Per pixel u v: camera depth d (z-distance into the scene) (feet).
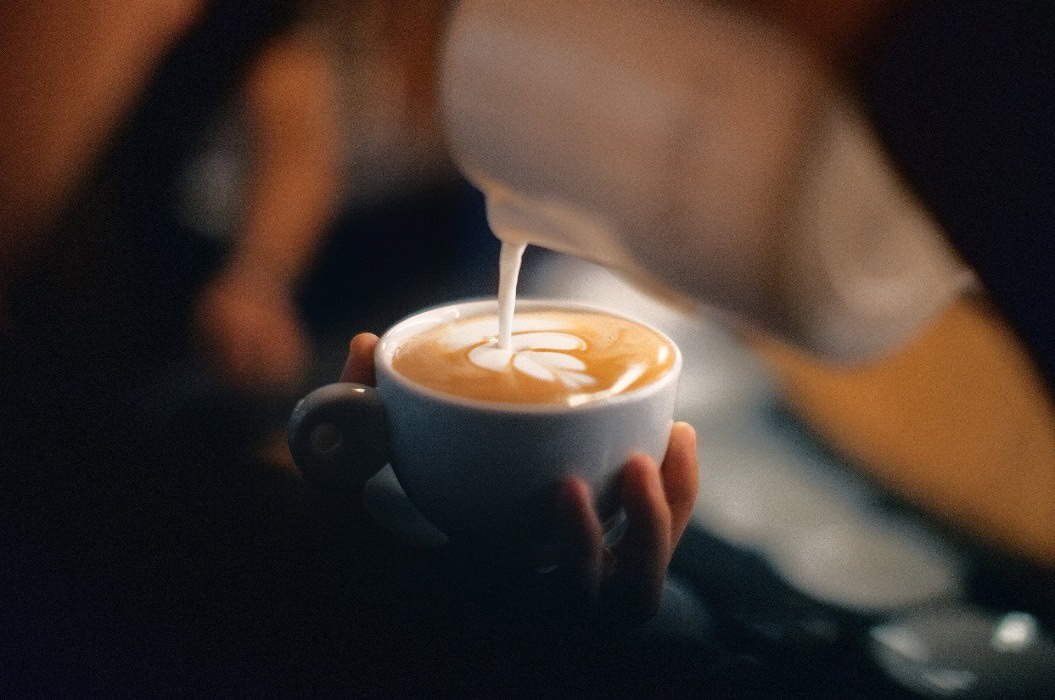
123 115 1.98
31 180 1.92
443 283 1.92
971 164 1.00
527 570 1.37
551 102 1.07
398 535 1.41
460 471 1.29
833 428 1.57
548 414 1.24
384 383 1.33
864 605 1.34
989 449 1.51
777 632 1.31
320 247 1.99
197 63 2.01
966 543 1.41
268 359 1.73
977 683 1.25
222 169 2.00
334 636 1.28
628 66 1.03
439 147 2.10
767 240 1.02
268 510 1.44
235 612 1.30
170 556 1.36
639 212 1.06
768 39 0.99
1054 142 0.99
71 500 1.43
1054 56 0.98
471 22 1.11
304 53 2.09
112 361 1.69
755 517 1.45
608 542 1.37
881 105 0.98
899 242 1.07
